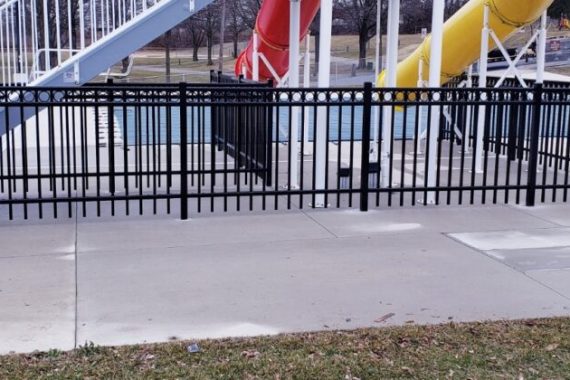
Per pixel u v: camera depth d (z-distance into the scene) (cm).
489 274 580
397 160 1191
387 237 692
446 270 590
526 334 451
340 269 591
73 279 561
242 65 1673
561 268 597
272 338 443
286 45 1345
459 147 1321
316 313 491
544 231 720
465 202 851
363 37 4731
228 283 554
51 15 1541
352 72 3800
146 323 472
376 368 399
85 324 470
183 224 737
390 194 820
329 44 799
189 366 400
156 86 888
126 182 760
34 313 488
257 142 912
